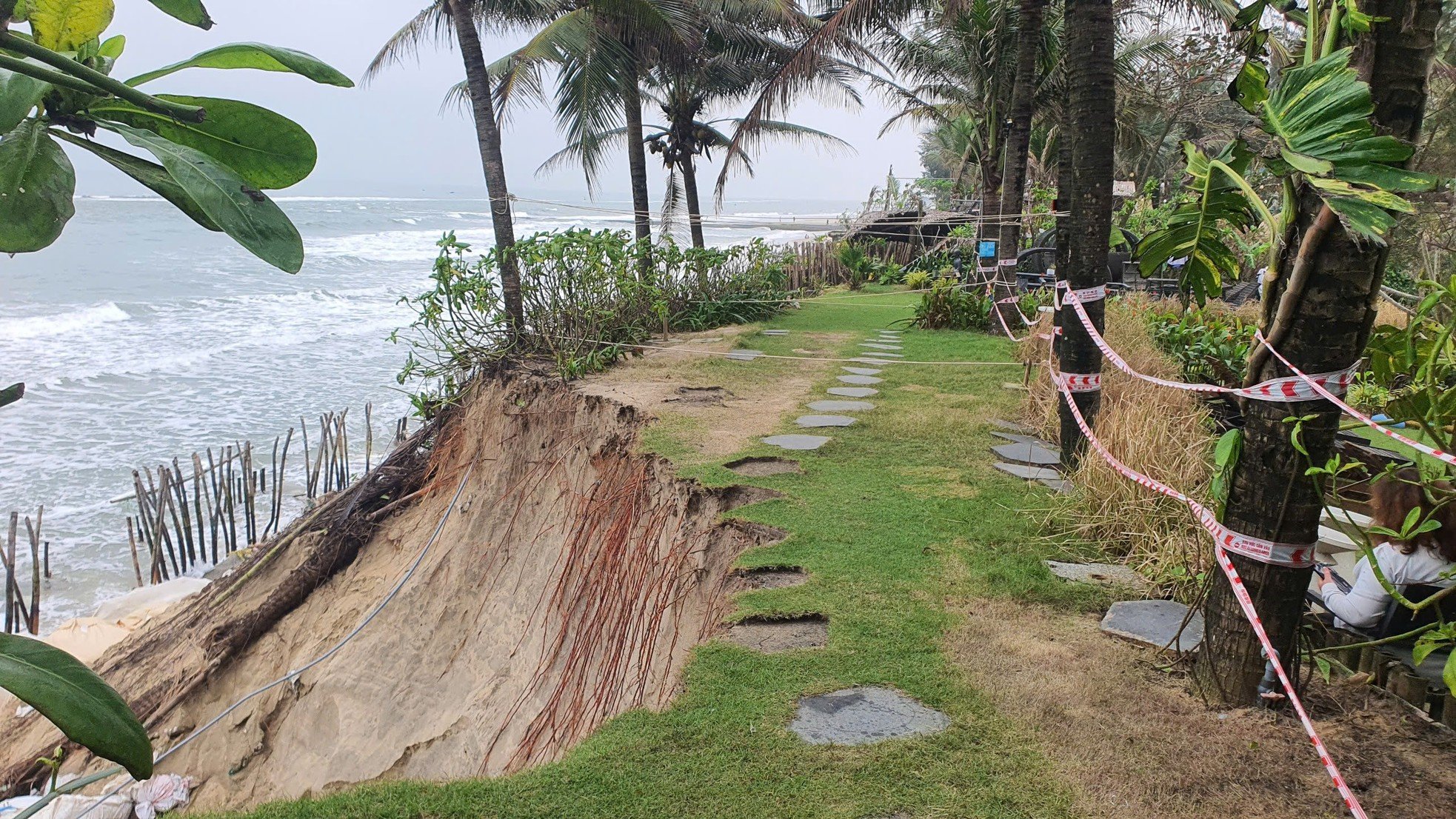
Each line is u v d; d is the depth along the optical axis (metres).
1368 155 2.36
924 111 24.95
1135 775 2.89
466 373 9.16
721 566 4.96
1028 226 17.61
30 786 6.15
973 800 2.81
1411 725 3.12
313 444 12.98
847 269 20.48
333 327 20.91
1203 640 3.33
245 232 0.89
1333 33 2.55
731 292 12.72
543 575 6.55
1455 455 3.16
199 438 12.97
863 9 12.31
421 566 7.43
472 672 6.46
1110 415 5.82
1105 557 4.64
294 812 2.91
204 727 5.89
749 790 2.87
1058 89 14.81
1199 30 10.72
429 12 12.52
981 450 6.41
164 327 20.05
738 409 7.46
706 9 15.85
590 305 9.34
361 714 6.54
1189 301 10.30
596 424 7.27
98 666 7.48
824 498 5.40
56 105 0.96
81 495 10.98
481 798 2.90
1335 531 5.35
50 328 19.27
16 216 0.90
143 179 0.94
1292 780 2.84
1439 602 3.36
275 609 7.51
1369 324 2.70
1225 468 3.06
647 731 3.20
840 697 3.39
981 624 3.92
